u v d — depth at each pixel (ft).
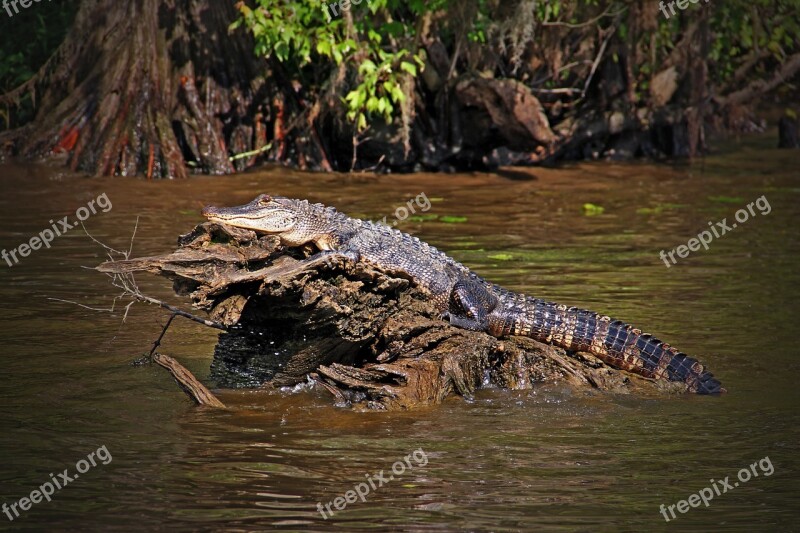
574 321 59.67
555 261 83.97
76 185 113.39
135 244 85.46
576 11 139.44
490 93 123.75
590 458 45.83
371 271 55.52
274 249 54.24
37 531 37.88
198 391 52.42
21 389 53.06
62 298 70.74
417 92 131.03
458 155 131.13
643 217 104.06
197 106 125.39
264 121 131.13
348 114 120.78
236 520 38.83
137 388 54.13
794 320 67.56
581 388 56.75
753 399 53.93
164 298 71.56
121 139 121.49
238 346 56.80
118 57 124.36
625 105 142.92
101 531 37.81
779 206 109.50
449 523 38.96
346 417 51.16
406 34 128.26
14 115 135.74
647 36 143.95
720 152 151.43
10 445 45.85
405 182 122.83
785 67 159.33
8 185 111.96
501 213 105.09
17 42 142.61
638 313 68.80
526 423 50.60
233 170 125.70
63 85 129.80
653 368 57.93
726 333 64.69
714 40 151.02
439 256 61.82
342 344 55.98
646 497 41.75
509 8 131.95
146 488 41.70
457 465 44.70
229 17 128.16
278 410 52.06
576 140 140.05
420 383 54.34
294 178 122.31
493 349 57.36
